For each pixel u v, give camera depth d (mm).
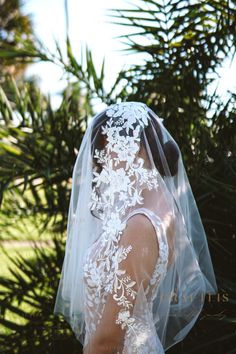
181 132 3264
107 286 1761
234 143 2988
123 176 1866
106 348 1755
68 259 2119
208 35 3514
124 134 1913
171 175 2068
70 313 2098
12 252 4984
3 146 3395
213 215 3000
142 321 1753
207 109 3352
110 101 3734
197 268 2016
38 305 3180
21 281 3303
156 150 1977
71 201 2154
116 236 1778
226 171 2979
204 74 3504
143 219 1778
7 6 8922
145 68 3641
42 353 2982
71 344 2982
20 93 3805
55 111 3717
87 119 3496
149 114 2035
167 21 3547
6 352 3031
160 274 1779
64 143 3596
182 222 1961
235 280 2844
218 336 2680
